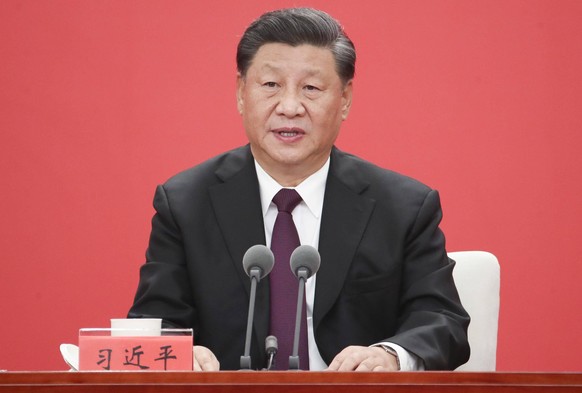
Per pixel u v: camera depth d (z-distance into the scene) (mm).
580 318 13461
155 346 6797
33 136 13719
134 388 5723
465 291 9930
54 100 13766
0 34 13766
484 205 13594
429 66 13719
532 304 13508
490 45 13703
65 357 7891
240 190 9320
